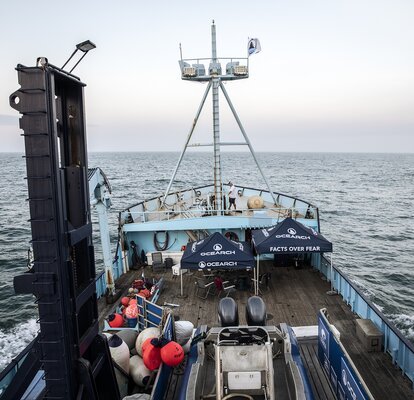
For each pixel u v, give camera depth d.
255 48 17.28
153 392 6.90
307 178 116.56
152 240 17.28
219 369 6.12
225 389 6.27
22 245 35.62
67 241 5.73
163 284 14.52
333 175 130.75
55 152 5.42
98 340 6.80
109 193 13.34
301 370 6.80
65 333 5.74
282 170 157.62
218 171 17.66
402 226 45.06
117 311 12.20
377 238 38.69
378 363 9.09
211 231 17.14
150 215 19.80
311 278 14.77
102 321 11.76
